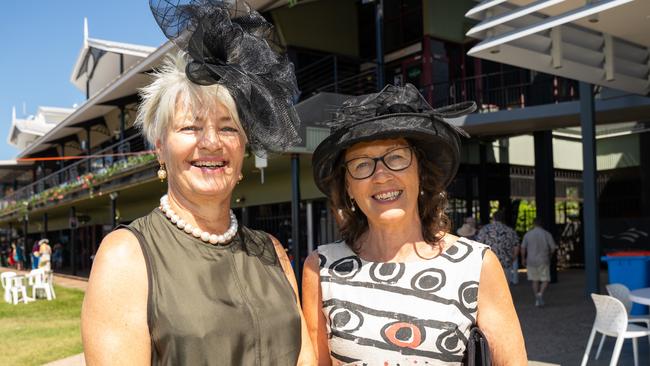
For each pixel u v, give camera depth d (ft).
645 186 53.36
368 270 6.55
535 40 18.39
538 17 17.25
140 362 4.81
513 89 45.09
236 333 5.14
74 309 38.14
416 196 6.62
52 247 115.96
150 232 5.34
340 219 7.24
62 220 100.78
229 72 5.17
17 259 102.17
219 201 5.53
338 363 6.47
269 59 5.65
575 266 54.60
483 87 46.75
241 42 5.52
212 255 5.49
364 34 48.47
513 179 52.19
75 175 64.23
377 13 38.37
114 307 4.82
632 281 22.89
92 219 91.04
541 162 44.01
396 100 6.40
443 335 6.04
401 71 46.91
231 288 5.41
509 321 6.22
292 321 5.67
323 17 45.93
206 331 4.95
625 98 32.71
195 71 5.14
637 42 20.04
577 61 20.40
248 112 5.32
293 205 29.53
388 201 6.48
